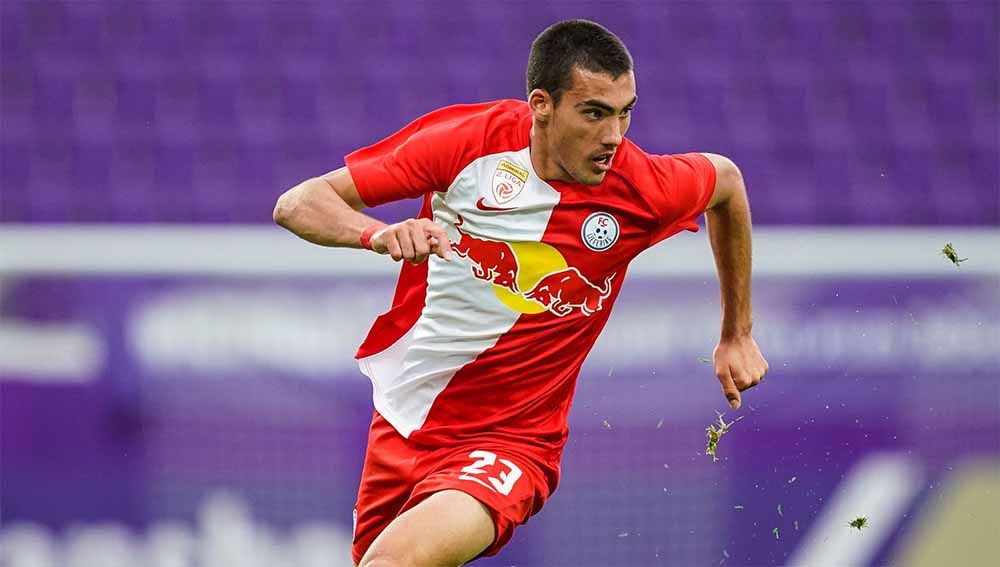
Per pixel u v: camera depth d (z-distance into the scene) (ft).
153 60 156.66
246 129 150.20
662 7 165.68
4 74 154.10
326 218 49.67
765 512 91.40
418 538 49.03
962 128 157.17
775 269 94.22
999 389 93.66
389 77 156.97
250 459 92.27
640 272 92.32
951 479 92.38
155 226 139.85
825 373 93.35
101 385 92.79
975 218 148.46
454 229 52.60
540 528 91.04
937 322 94.17
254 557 91.45
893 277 94.94
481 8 164.25
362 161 52.13
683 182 53.06
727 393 59.36
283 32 160.25
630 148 52.44
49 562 91.15
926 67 162.91
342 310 93.81
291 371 93.09
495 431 54.70
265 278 94.02
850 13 166.30
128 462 92.22
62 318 93.40
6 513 91.20
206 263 93.91
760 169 150.82
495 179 51.55
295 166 147.33
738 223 56.59
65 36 158.40
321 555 91.40
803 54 163.22
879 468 92.53
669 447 91.40
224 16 161.38
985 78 162.61
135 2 161.17
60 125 148.97
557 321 53.06
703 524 91.25
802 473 91.86
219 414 92.63
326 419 92.63
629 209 51.96
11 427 92.02
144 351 93.20
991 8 166.81
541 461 54.95
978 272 95.04
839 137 154.61
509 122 51.85
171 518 91.76
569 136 49.29
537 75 49.57
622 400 91.56
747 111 156.87
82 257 93.86
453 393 54.44
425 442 55.06
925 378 93.66
